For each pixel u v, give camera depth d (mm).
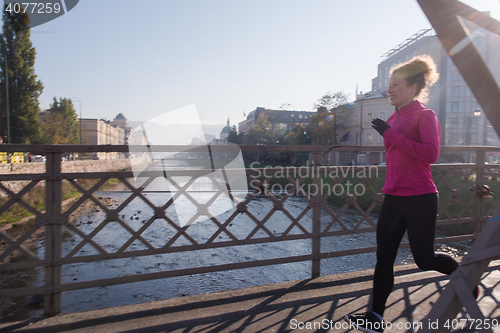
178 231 2082
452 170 2953
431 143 1410
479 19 988
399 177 1533
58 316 1856
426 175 1507
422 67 1551
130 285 4000
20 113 33781
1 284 4180
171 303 2004
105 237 6547
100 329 1686
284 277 4527
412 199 1502
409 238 1538
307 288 2229
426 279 2346
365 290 2174
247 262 2250
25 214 11508
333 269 5039
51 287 1878
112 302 3424
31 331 1679
